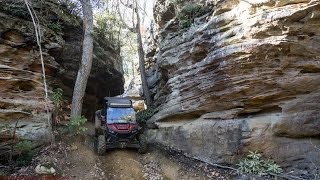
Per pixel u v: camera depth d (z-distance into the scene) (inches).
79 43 621.9
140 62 735.7
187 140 467.8
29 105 446.9
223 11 460.1
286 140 380.2
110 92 821.9
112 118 507.5
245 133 395.2
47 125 448.8
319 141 376.2
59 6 586.9
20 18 473.1
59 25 551.8
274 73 381.4
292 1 373.7
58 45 514.6
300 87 374.0
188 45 515.5
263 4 392.5
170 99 534.9
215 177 389.7
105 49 764.6
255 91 395.9
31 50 471.8
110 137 480.4
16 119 427.5
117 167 434.3
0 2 456.8
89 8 549.6
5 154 395.9
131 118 512.7
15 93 442.3
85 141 497.0
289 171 367.6
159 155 474.0
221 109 436.1
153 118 568.4
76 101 518.6
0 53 435.5
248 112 412.5
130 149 503.5
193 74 477.7
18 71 447.8
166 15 717.3
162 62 575.8
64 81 601.3
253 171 375.6
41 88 470.9
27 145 396.2
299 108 376.8
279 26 372.2
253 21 390.9
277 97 387.9
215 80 433.4
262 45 377.4
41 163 393.4
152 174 418.9
